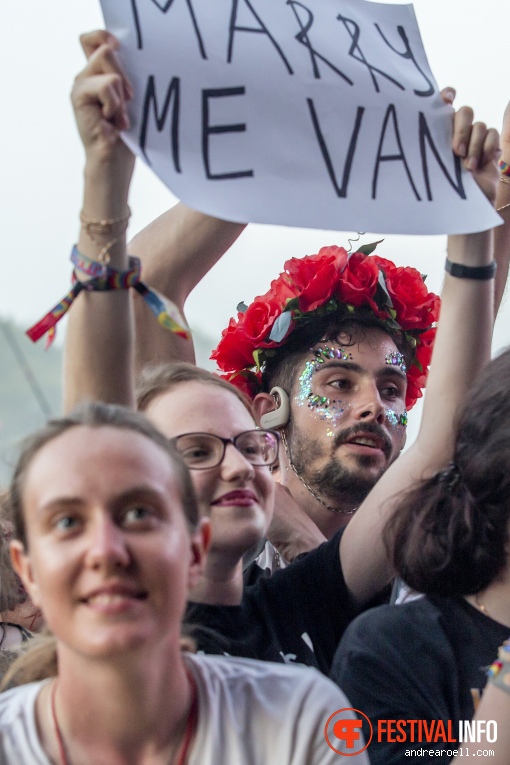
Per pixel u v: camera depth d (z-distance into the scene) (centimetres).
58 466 186
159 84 244
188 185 240
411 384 409
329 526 382
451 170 277
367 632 252
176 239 354
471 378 290
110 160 242
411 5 293
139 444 192
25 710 192
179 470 198
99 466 185
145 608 179
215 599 284
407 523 261
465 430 259
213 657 207
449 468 263
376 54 279
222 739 189
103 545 177
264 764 190
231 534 279
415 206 267
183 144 243
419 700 241
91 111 239
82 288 249
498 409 252
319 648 291
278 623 291
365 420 376
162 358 352
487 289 293
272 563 359
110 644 175
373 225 259
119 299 252
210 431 286
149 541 181
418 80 282
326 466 376
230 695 195
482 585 250
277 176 251
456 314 292
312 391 382
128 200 249
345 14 280
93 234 247
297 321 391
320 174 257
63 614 179
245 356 401
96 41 240
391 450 381
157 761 187
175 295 352
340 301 389
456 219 270
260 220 244
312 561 304
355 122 266
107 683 182
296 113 258
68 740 186
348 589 299
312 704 196
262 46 259
